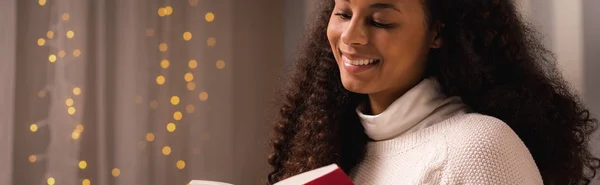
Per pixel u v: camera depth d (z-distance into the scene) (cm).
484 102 103
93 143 264
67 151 261
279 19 289
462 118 97
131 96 268
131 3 268
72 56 261
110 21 266
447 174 91
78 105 262
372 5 97
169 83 272
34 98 260
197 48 276
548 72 114
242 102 282
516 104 103
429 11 99
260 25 286
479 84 102
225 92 279
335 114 117
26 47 258
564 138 108
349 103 117
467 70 101
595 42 141
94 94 264
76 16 261
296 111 129
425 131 100
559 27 152
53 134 261
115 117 267
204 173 277
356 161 114
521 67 104
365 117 107
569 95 112
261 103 284
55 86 261
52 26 260
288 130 131
